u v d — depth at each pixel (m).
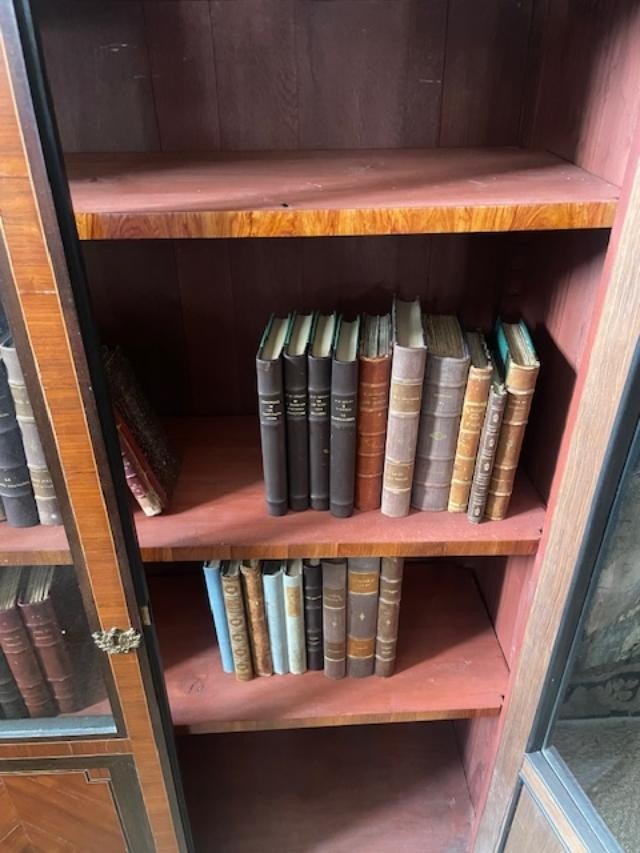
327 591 0.97
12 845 1.00
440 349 0.82
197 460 1.01
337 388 0.81
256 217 0.66
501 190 0.72
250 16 0.83
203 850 1.21
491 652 1.09
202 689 1.03
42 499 0.79
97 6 0.82
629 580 0.79
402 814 1.25
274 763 1.33
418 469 0.88
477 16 0.85
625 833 0.85
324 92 0.88
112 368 0.89
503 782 1.02
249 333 1.05
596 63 0.75
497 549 0.87
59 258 0.54
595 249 0.75
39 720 0.89
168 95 0.88
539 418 0.93
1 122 0.49
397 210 0.67
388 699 1.02
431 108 0.90
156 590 1.21
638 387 0.65
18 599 0.81
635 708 0.90
